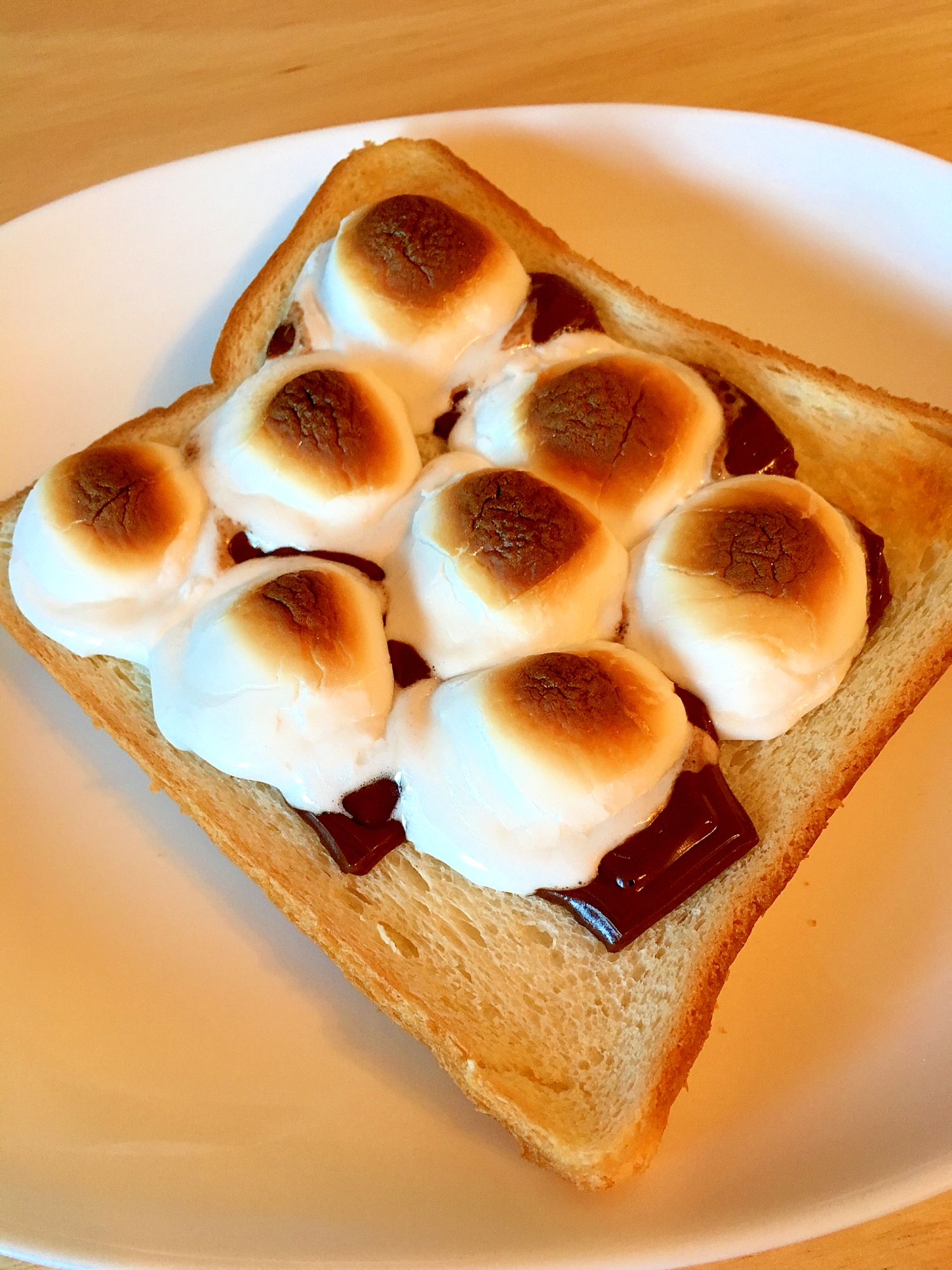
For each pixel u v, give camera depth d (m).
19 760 0.21
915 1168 0.18
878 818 0.20
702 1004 0.19
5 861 0.21
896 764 0.21
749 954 0.20
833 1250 0.19
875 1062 0.19
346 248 0.21
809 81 0.25
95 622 0.20
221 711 0.19
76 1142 0.19
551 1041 0.19
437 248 0.21
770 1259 0.19
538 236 0.23
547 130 0.24
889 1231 0.19
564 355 0.21
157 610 0.20
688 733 0.19
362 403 0.20
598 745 0.18
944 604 0.20
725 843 0.19
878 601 0.20
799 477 0.21
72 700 0.22
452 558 0.19
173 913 0.20
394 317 0.20
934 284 0.23
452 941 0.20
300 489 0.19
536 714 0.18
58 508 0.19
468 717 0.18
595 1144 0.18
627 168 0.24
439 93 0.26
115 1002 0.20
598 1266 0.17
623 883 0.18
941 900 0.20
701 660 0.19
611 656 0.18
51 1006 0.20
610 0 0.26
